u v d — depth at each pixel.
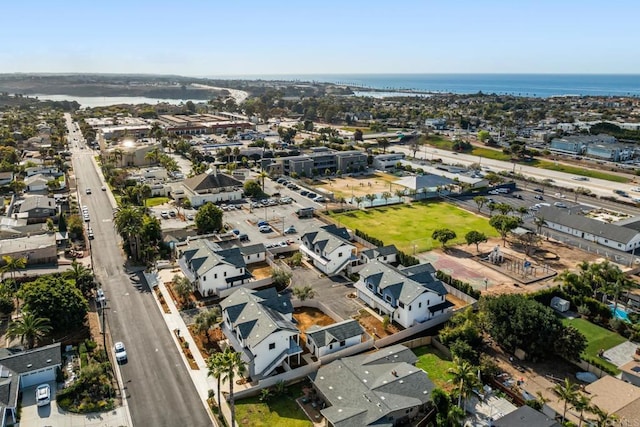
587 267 93.38
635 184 179.12
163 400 60.34
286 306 77.00
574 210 145.12
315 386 61.25
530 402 57.69
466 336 70.94
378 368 62.84
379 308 83.69
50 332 70.81
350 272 98.19
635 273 101.00
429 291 79.19
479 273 101.12
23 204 132.75
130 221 102.81
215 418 57.16
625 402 55.97
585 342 69.31
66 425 55.44
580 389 61.59
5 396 56.12
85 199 151.50
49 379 63.19
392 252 101.75
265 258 105.31
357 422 52.91
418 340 73.25
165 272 97.81
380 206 151.38
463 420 54.69
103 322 77.75
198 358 69.06
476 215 143.00
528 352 68.50
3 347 69.94
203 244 98.12
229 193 153.62
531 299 78.81
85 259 104.00
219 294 87.56
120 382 63.72
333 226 114.00
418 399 57.25
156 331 76.12
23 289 75.62
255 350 64.25
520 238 116.25
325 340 69.50
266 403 59.88
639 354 69.56
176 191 153.62
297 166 191.50
